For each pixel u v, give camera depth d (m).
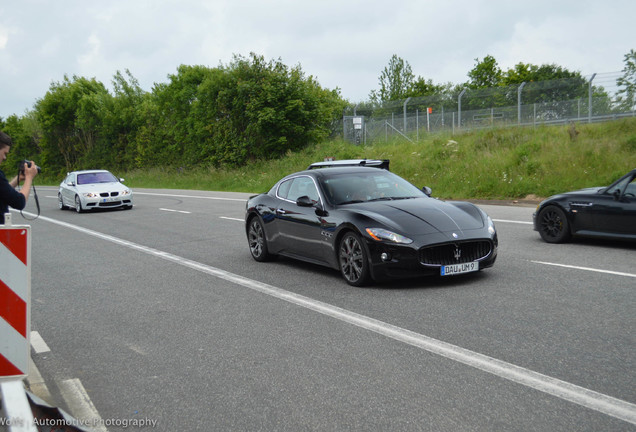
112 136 55.22
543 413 3.23
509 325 4.93
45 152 63.94
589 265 7.34
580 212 8.84
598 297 5.72
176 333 5.29
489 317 5.20
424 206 6.99
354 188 7.61
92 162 57.22
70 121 61.94
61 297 7.10
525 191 17.33
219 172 35.75
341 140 35.19
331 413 3.40
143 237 12.38
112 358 4.70
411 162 23.42
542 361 4.04
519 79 51.00
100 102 56.75
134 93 56.44
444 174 20.89
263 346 4.77
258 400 3.67
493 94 28.33
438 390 3.65
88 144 59.22
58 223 16.22
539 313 5.25
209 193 27.23
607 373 3.77
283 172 30.92
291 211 7.97
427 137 28.47
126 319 5.89
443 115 30.33
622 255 7.94
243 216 15.72
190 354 4.67
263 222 8.65
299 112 36.09
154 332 5.37
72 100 60.72
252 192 27.22
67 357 4.79
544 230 9.42
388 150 27.62
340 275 7.50
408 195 7.61
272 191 8.77
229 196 24.45
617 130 20.55
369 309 5.72
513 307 5.50
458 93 29.95
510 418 3.19
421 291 6.32
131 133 52.81
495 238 6.73
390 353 4.40
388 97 65.31
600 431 2.99
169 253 10.06
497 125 25.84
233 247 10.45
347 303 6.01
